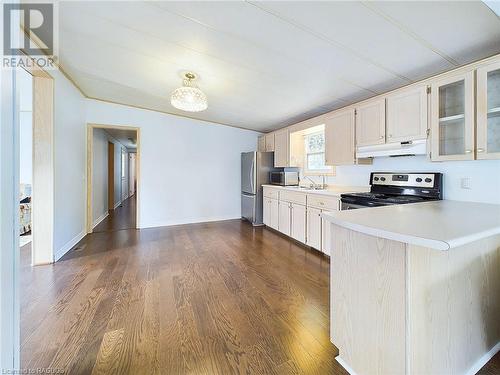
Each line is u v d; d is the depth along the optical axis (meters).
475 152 1.67
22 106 3.80
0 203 0.67
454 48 1.78
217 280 2.23
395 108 2.24
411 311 0.96
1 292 0.68
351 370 1.21
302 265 2.61
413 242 0.84
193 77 2.73
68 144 3.04
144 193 4.32
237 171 5.18
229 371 1.21
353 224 1.07
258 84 2.79
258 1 1.48
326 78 2.45
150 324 1.57
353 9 1.46
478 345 1.29
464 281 1.18
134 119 4.18
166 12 1.69
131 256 2.86
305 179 4.05
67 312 1.69
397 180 2.47
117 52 2.32
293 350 1.36
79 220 3.53
